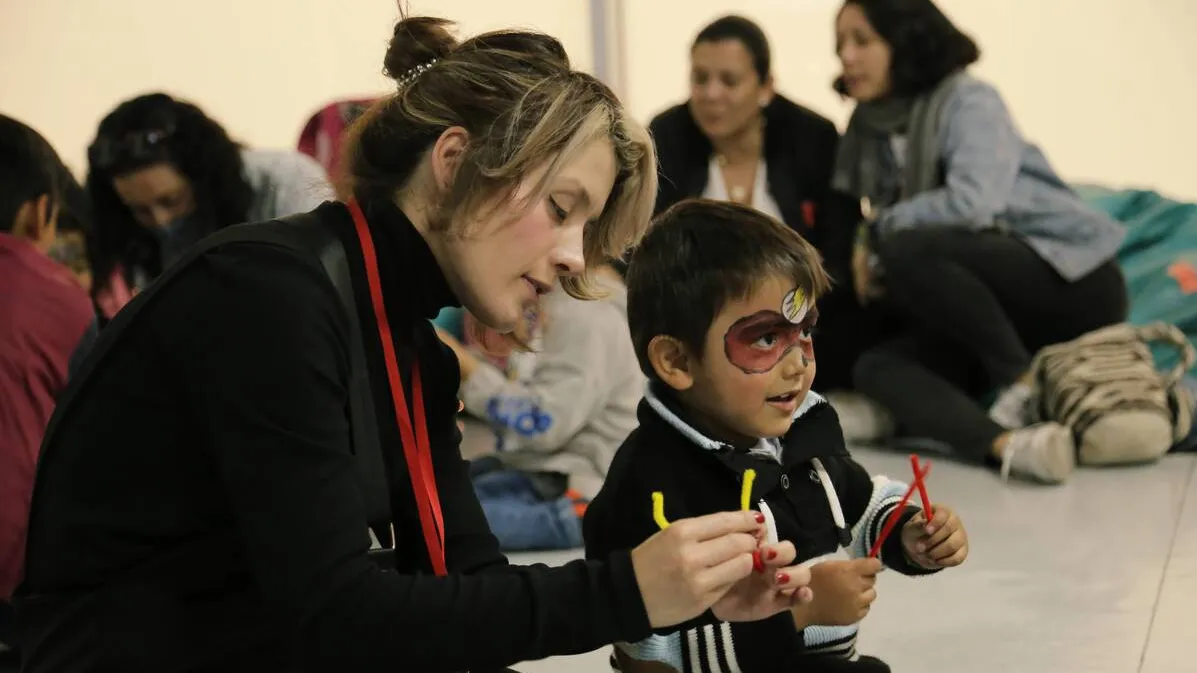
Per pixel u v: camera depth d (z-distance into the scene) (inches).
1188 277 136.4
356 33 170.9
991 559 86.8
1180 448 119.6
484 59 42.4
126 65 169.6
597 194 42.3
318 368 39.0
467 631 38.2
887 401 123.7
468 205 40.9
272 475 38.2
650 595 38.3
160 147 91.1
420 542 47.2
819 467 56.1
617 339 94.4
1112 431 112.7
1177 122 158.9
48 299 74.6
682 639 51.3
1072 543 90.0
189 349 38.9
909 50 125.8
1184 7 156.3
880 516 57.3
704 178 140.0
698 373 53.4
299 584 38.0
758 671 50.9
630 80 177.9
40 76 169.0
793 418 54.6
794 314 52.4
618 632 38.6
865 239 132.5
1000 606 77.0
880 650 70.3
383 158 43.2
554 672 69.3
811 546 54.2
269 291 38.9
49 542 41.2
